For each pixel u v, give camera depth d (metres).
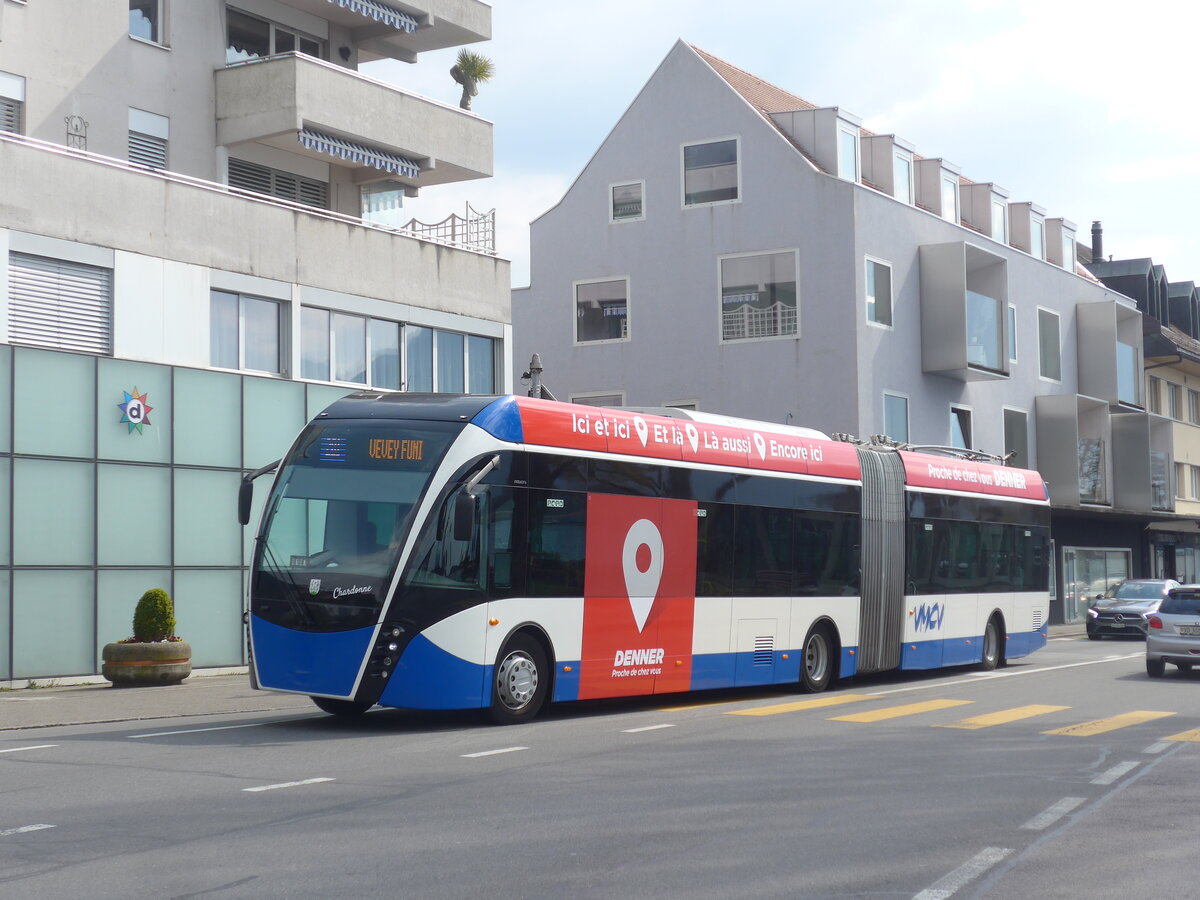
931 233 43.47
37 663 21.36
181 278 23.95
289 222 25.98
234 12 27.62
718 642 18.72
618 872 7.76
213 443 24.25
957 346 42.19
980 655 25.77
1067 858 8.37
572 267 44.09
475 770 11.70
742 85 44.25
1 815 9.37
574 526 16.44
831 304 39.94
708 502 18.69
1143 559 57.62
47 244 21.89
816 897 7.23
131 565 22.80
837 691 21.03
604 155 43.81
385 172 29.89
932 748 13.66
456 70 45.12
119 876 7.52
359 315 27.44
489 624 15.22
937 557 24.36
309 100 26.61
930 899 7.23
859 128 42.44
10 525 21.05
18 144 21.59
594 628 16.62
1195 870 8.05
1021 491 27.67
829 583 21.19
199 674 23.83
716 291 41.66
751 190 41.38
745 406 41.03
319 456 15.34
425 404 15.70
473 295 30.02
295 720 16.22
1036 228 51.75
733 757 12.76
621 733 14.71
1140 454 54.22
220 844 8.41
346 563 14.78
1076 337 53.38
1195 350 63.00
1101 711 17.73
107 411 22.50
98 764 11.95
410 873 7.67
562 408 16.59
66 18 24.27
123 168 23.14
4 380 21.03
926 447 25.72
